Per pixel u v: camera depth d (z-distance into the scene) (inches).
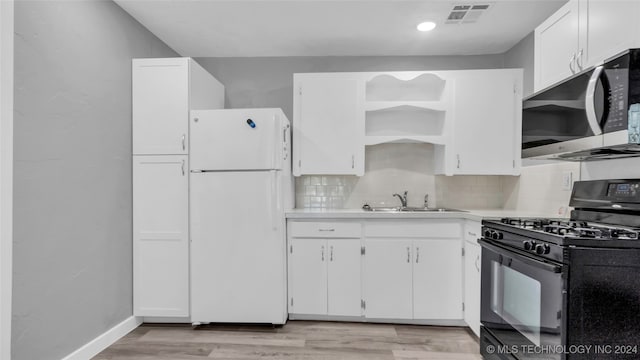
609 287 49.3
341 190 125.3
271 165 96.4
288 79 127.8
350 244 100.8
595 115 55.7
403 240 99.7
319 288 101.6
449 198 123.6
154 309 99.0
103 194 86.6
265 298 96.9
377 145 125.1
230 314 97.1
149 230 98.7
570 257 50.1
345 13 96.0
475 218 89.7
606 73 54.4
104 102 86.9
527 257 58.6
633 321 48.7
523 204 107.1
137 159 98.9
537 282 56.6
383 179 124.9
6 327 60.9
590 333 49.6
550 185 93.2
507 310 66.7
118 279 92.5
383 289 100.1
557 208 89.8
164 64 98.7
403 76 110.0
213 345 87.7
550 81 76.0
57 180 72.4
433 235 99.1
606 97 54.4
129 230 97.6
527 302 59.8
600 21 60.9
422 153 124.3
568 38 69.7
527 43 109.3
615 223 66.6
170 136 98.7
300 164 112.0
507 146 108.7
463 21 100.3
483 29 105.3
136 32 100.0
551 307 52.7
